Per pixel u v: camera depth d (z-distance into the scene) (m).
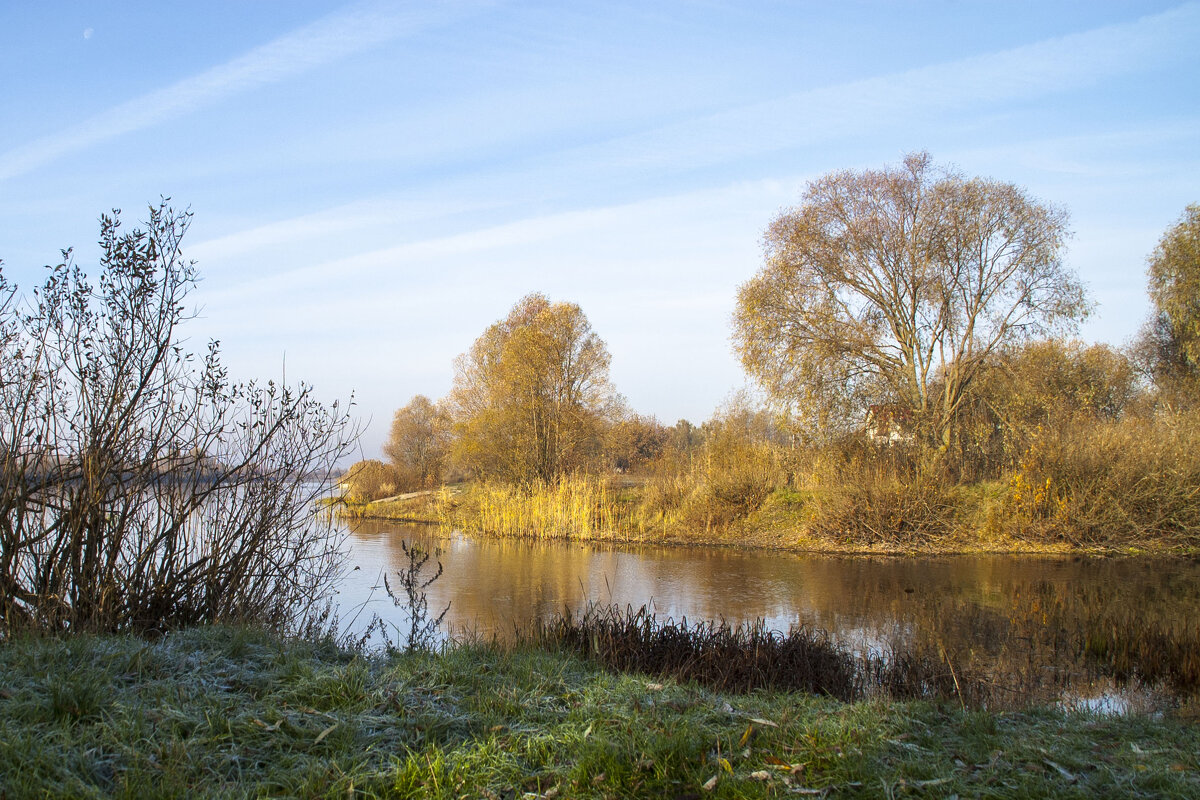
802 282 28.33
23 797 3.04
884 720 4.86
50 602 5.60
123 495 5.89
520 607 12.87
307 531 7.15
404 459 54.31
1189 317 28.17
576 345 36.31
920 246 27.31
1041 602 13.62
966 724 4.88
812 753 4.11
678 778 3.77
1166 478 21.53
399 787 3.46
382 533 25.81
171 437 6.29
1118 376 33.19
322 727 3.99
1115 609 12.93
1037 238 26.56
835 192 28.59
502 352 39.28
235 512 6.64
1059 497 21.97
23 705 3.77
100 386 5.89
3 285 5.79
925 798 3.64
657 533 24.72
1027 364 27.22
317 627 6.93
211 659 4.84
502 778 3.65
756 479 25.92
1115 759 4.33
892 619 12.02
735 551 21.75
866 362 28.27
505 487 31.16
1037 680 8.05
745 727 4.50
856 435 26.69
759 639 7.59
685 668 6.69
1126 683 7.99
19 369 5.77
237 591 6.53
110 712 3.88
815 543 22.41
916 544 21.66
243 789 3.34
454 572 17.00
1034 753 4.31
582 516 25.16
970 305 27.39
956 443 26.41
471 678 5.09
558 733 4.19
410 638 6.59
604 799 3.51
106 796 3.19
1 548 5.58
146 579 6.09
